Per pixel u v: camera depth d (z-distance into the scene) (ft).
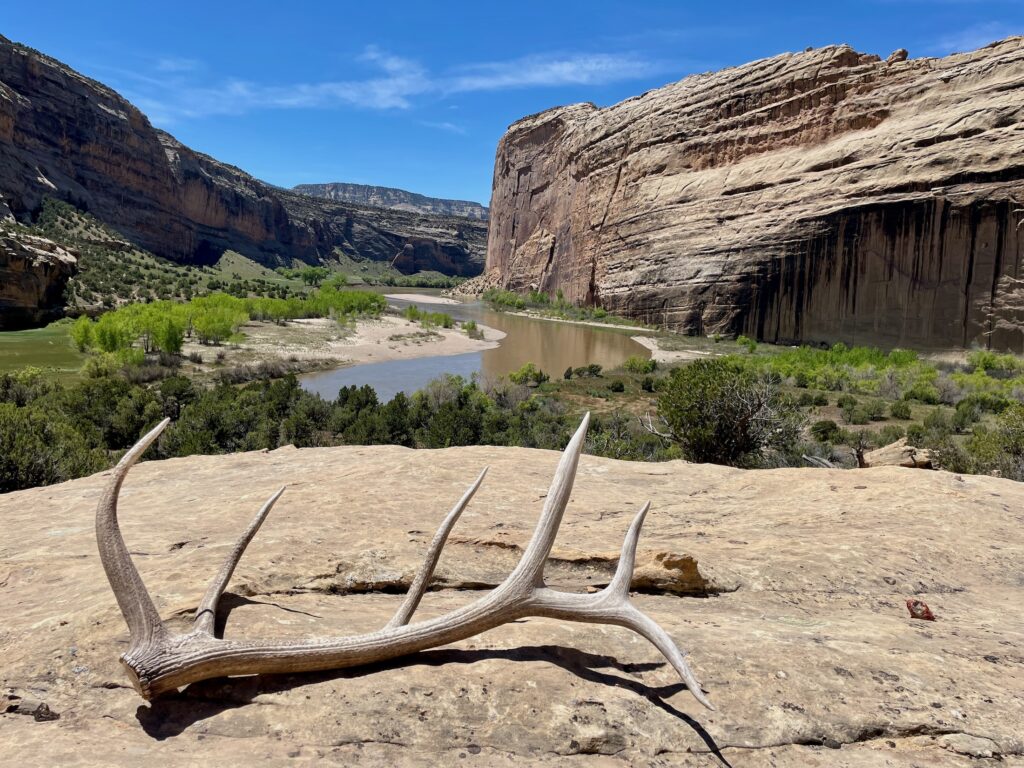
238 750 8.25
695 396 70.44
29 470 50.93
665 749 9.02
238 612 11.17
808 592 15.11
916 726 9.73
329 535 15.83
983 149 216.13
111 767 7.75
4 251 219.20
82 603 12.03
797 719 9.64
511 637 11.02
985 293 212.23
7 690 9.36
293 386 127.85
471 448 28.35
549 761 8.61
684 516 20.45
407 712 9.00
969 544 17.99
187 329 215.10
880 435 103.24
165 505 20.92
